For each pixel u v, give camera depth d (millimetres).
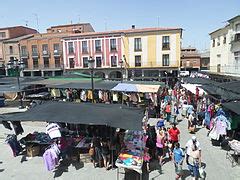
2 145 12703
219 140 12281
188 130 14914
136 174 9453
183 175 9352
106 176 9352
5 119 10125
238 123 12203
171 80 39812
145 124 11656
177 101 20500
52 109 10602
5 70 48938
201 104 17219
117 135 10398
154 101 18750
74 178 9227
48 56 46344
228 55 29328
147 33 40000
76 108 10641
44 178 9266
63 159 10625
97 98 20297
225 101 13664
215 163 10273
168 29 39031
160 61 40156
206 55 54031
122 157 8930
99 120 9297
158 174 9453
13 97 24344
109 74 42688
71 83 20438
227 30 29547
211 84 19062
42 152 11406
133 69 41344
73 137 11484
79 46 43406
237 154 10180
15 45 48188
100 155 10047
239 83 16469
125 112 10516
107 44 41906
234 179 8961
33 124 16547
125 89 17859
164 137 10633
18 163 10539
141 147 9633
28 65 47781
